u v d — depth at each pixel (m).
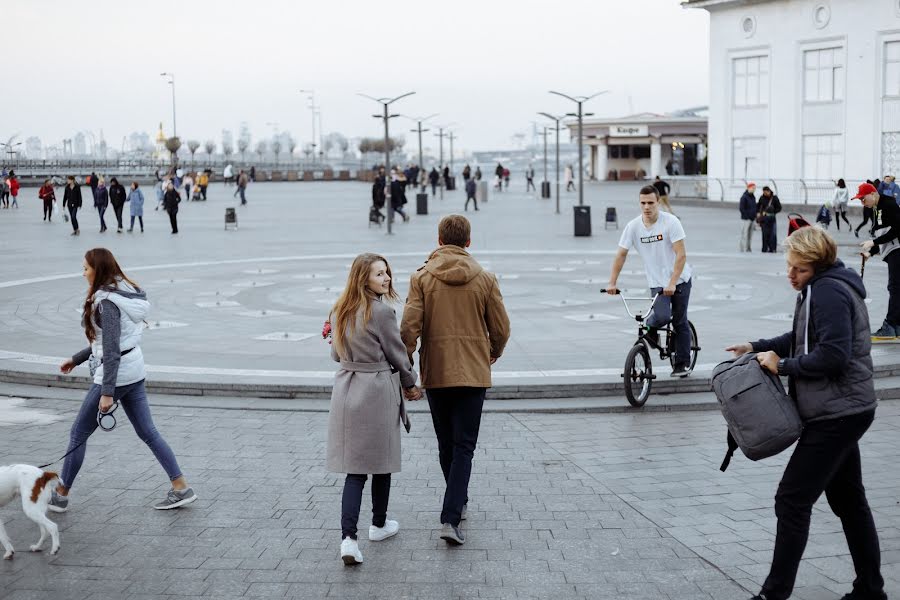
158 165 86.62
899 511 6.00
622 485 6.64
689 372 9.53
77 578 5.13
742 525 5.82
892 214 10.76
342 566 5.25
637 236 9.07
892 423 8.26
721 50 45.66
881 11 38.69
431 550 5.47
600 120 84.25
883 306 13.88
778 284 16.72
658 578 5.03
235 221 31.80
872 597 4.67
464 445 5.66
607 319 13.32
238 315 13.91
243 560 5.35
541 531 5.75
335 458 5.38
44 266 20.77
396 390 5.48
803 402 4.55
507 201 52.00
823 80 41.59
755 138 44.75
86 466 7.17
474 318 5.67
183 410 8.93
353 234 29.20
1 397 9.59
